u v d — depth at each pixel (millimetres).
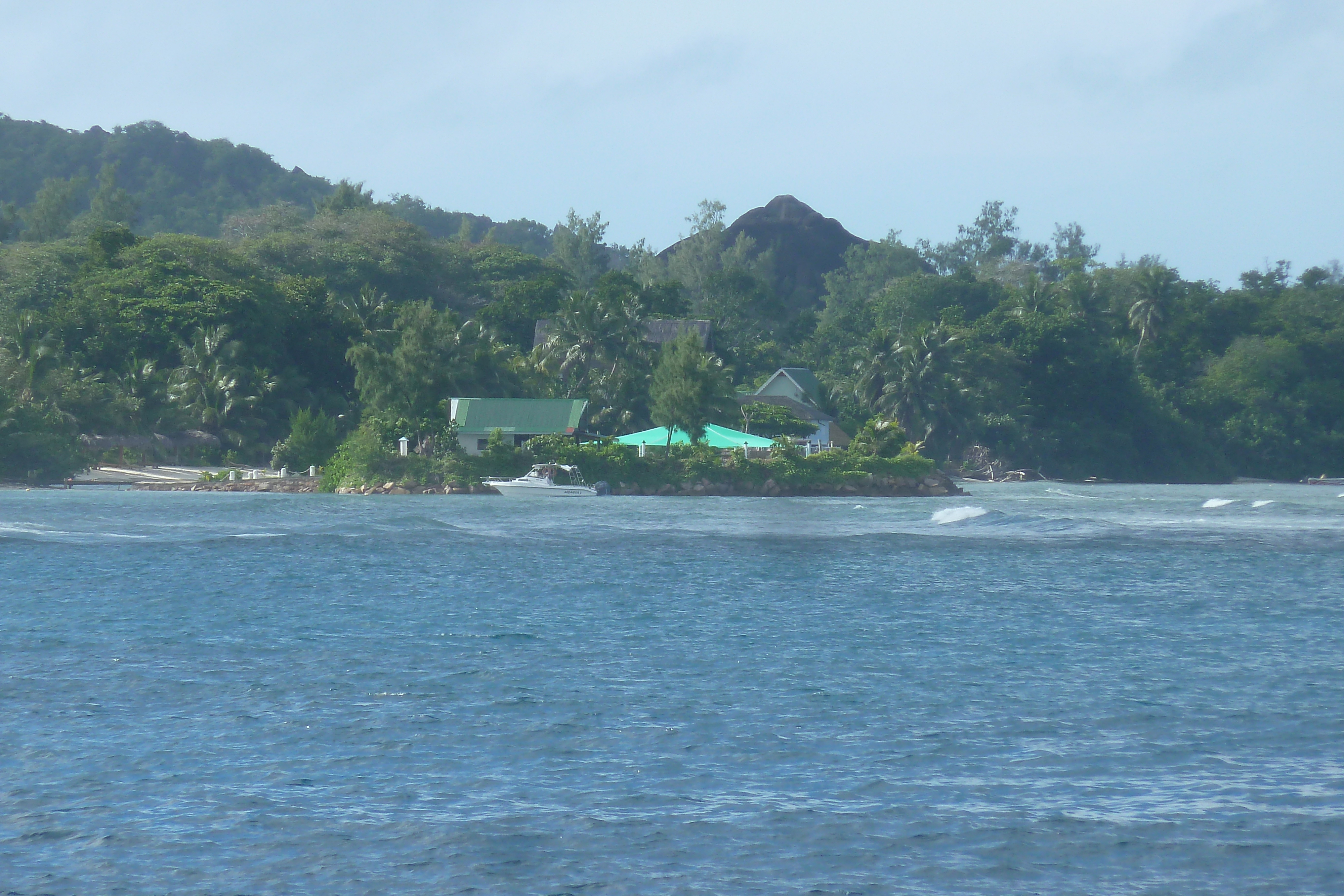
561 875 45688
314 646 90562
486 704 72000
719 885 44781
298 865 46500
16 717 68188
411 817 51719
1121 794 54844
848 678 80125
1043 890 44438
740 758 60719
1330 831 49938
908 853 47844
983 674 81688
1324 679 79625
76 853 47594
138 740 63406
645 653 88688
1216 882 45094
